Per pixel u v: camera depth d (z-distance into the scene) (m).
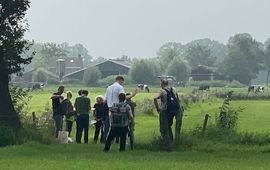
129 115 22.48
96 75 170.12
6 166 17.38
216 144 24.52
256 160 20.39
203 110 62.16
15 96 34.19
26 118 32.88
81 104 28.22
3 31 30.34
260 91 109.44
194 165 18.19
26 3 30.64
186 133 26.00
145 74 175.75
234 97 100.00
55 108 28.61
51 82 181.00
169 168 17.25
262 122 45.19
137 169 16.91
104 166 17.52
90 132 35.97
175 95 23.45
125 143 23.05
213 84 190.25
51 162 18.53
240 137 25.69
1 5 30.16
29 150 22.39
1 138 24.48
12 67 30.86
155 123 45.12
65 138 27.08
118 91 24.17
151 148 23.56
